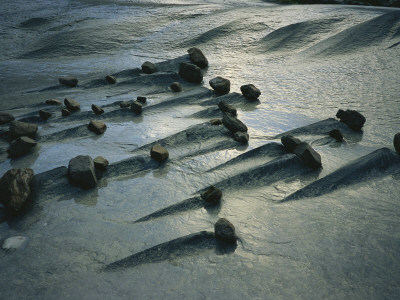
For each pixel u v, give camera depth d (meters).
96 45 7.17
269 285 1.57
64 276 1.65
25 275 1.66
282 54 6.22
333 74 4.88
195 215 2.07
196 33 7.34
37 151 2.89
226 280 1.61
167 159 2.68
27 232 1.96
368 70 4.92
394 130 3.09
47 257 1.77
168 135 3.07
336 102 3.83
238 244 1.83
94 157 2.75
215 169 2.54
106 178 2.46
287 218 2.02
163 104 3.91
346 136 3.03
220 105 3.56
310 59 5.80
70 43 7.24
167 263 1.73
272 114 3.58
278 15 7.99
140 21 8.31
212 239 1.86
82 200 2.22
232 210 2.11
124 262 1.73
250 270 1.66
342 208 2.08
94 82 4.98
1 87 5.05
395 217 1.99
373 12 7.55
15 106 4.11
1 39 7.62
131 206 2.16
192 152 2.78
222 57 6.23
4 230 1.98
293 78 4.85
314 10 8.22
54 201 2.22
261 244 1.82
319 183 2.32
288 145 2.71
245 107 3.83
